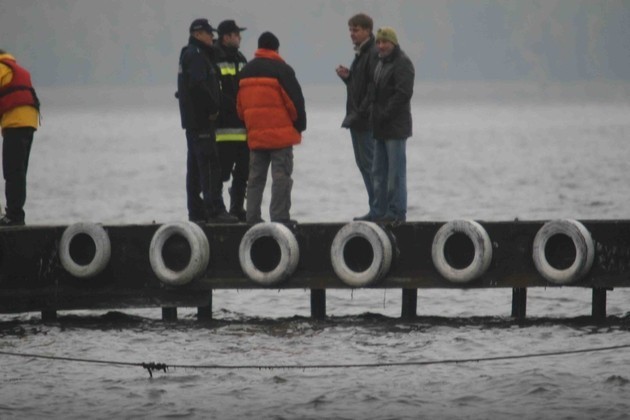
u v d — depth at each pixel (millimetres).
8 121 54562
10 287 55625
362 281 52938
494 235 52938
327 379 45219
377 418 41031
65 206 125125
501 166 180750
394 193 54000
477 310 59969
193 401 42812
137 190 147000
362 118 55156
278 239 53156
